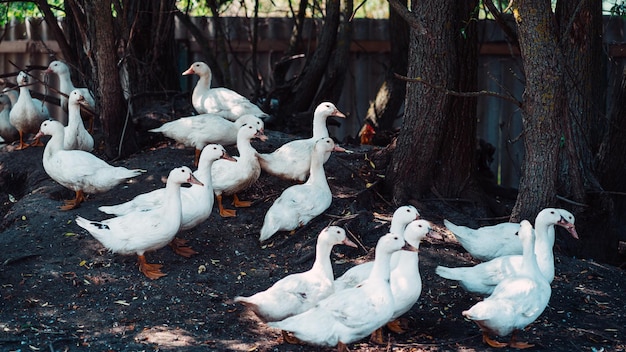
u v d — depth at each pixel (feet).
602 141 23.41
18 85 24.12
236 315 17.85
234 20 29.17
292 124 26.45
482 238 19.02
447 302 18.47
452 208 22.12
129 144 23.86
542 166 20.26
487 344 17.01
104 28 22.95
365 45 29.25
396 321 17.66
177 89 27.07
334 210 21.03
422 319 17.93
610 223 21.85
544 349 16.93
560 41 20.59
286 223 20.11
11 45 29.76
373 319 16.28
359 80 29.43
